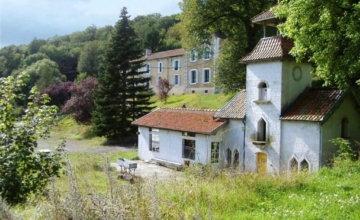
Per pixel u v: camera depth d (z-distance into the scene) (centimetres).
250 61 2058
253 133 2056
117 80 3841
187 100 4691
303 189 1038
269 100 1964
